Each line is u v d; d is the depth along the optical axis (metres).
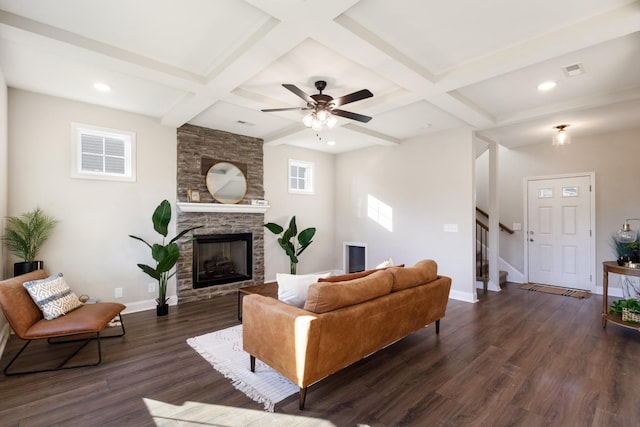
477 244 6.46
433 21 2.32
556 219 5.62
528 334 3.38
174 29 2.40
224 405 2.12
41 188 3.55
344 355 2.30
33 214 3.45
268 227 5.54
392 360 2.77
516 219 6.07
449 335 3.36
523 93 3.58
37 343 3.14
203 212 4.82
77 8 2.16
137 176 4.23
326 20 2.14
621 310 3.50
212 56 2.78
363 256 6.40
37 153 3.53
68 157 3.72
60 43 2.41
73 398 2.20
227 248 5.25
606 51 2.69
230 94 3.38
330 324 2.14
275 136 5.33
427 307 3.15
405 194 5.58
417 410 2.06
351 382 2.41
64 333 2.58
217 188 5.00
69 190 3.73
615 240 4.86
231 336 3.33
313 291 2.21
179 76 2.97
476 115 4.02
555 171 5.62
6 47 2.59
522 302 4.64
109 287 4.01
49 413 2.03
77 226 3.78
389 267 3.06
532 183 5.89
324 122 3.21
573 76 3.16
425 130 5.02
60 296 2.85
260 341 2.40
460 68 2.94
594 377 2.46
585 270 5.32
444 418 1.98
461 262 4.81
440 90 3.25
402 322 2.84
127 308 4.13
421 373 2.54
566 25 2.36
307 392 2.27
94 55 2.58
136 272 4.21
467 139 4.77
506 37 2.52
